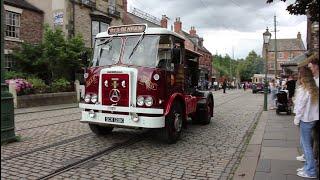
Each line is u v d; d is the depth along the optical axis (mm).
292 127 12688
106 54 9828
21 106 19547
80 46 24234
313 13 10070
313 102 6332
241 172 6805
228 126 13258
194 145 9555
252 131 12109
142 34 9570
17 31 25078
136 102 8961
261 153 8398
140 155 8273
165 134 9430
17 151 8336
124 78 9062
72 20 28234
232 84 75875
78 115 15953
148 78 8945
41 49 24156
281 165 7250
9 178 6305
